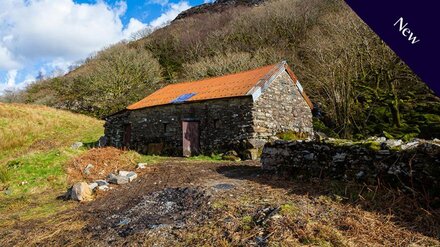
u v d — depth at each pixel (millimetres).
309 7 37906
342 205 5180
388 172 5578
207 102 15211
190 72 36531
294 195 5871
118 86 36594
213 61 35250
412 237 4059
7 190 9055
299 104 16266
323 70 19891
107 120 20078
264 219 4836
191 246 4430
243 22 43438
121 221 5867
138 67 38812
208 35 46281
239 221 4918
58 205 7645
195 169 9922
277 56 30297
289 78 15898
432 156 5016
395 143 5816
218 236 4574
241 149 13656
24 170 10328
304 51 30672
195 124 15438
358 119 16969
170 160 13078
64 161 11039
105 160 11328
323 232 4270
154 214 5957
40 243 5340
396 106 16188
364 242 4023
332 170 6668
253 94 13664
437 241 3916
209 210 5574
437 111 16703
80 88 40625
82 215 6598
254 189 6582
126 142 18891
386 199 5176
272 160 8211
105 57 43969
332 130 17531
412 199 4961
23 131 23359
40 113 28219
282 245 4059
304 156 7336
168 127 16484
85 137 23281
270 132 14234
